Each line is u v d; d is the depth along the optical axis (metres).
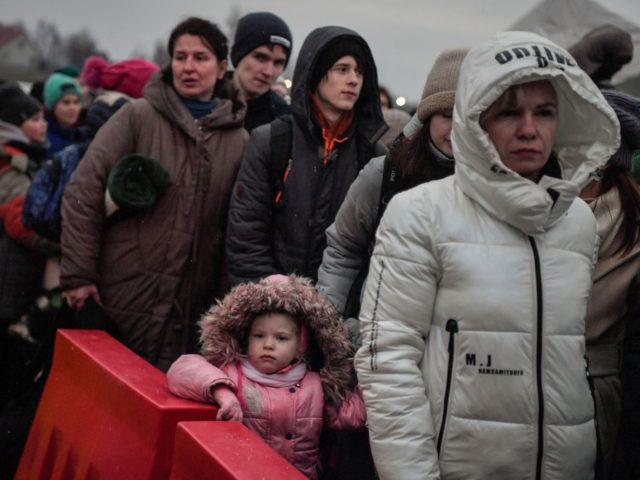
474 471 2.76
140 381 3.45
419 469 2.74
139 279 4.74
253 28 5.66
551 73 2.73
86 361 3.78
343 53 4.23
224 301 3.46
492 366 2.74
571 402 2.77
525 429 2.74
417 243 2.82
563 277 2.79
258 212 4.32
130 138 4.78
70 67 8.43
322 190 4.29
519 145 2.81
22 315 5.68
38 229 5.16
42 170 5.23
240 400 3.37
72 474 3.68
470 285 2.76
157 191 4.67
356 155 4.36
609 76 5.29
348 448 3.69
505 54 2.74
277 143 4.31
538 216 2.73
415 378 2.79
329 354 3.44
